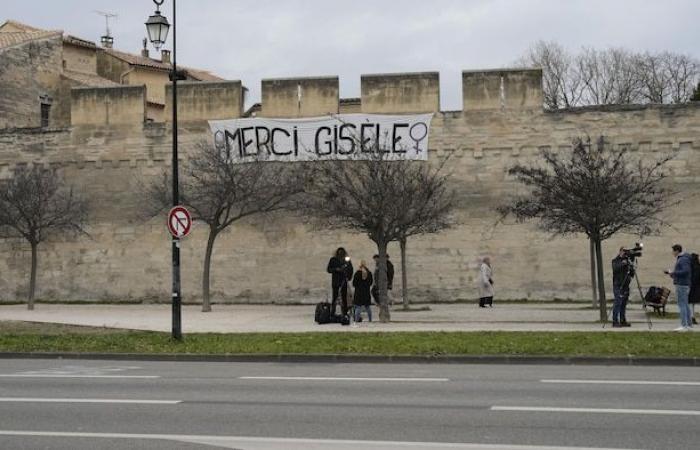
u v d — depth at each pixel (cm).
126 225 3444
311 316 2742
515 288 3200
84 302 3444
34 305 3303
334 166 3020
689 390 1225
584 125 3195
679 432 907
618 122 3178
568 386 1277
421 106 3291
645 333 1922
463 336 1933
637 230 2903
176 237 1988
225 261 3378
